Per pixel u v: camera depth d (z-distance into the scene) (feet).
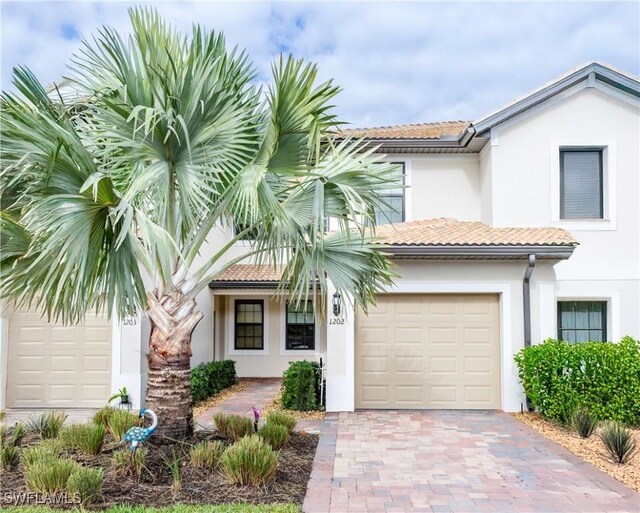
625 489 25.46
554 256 43.78
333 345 45.19
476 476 27.45
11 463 26.73
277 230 28.96
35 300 47.37
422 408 45.85
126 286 24.59
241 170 28.09
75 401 47.50
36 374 47.70
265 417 42.04
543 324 45.34
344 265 31.94
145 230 23.65
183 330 28.55
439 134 58.54
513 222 52.47
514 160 52.85
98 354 47.78
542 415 42.42
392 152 58.34
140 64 28.09
